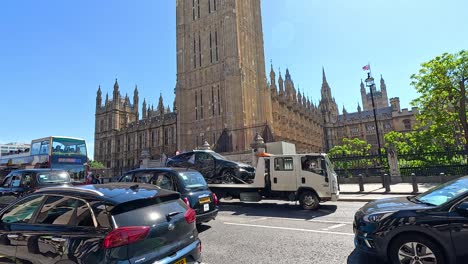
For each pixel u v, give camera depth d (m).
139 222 3.64
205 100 47.56
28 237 3.92
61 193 4.15
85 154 22.05
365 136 96.38
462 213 4.41
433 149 27.33
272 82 66.75
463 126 24.38
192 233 4.40
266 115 53.34
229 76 43.81
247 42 52.03
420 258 4.55
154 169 9.48
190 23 52.44
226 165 14.17
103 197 3.79
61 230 3.71
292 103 76.88
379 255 4.87
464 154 20.42
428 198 5.37
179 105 49.31
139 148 73.25
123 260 3.28
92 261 3.24
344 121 101.50
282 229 8.34
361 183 17.83
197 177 9.40
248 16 54.44
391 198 6.23
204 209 8.53
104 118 84.19
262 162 13.14
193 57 50.88
